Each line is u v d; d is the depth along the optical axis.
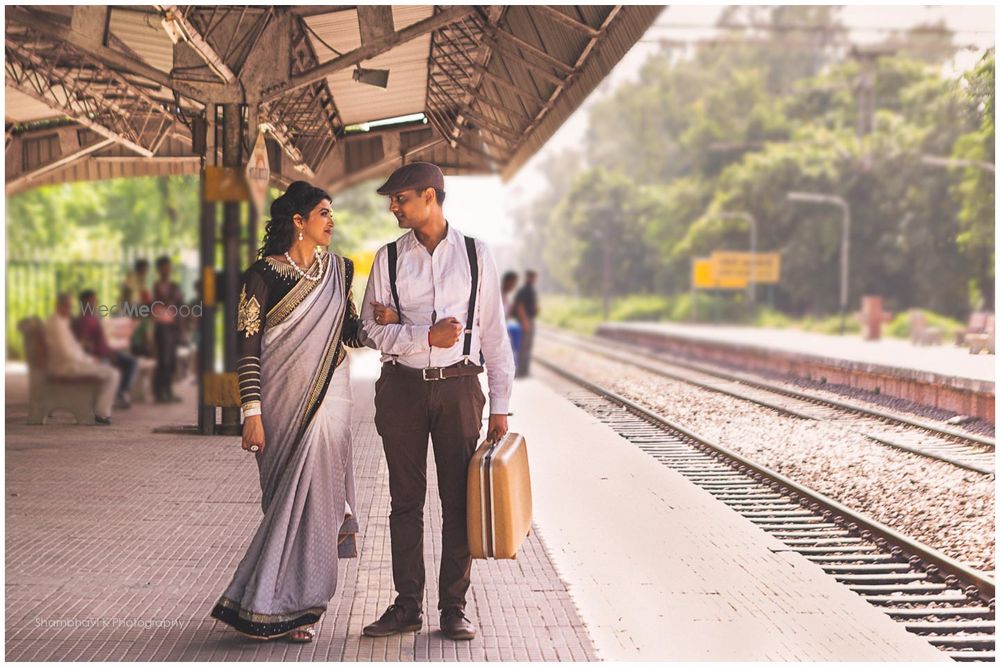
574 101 12.74
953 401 14.34
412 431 4.61
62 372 11.39
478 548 4.46
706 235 59.06
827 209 53.56
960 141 36.38
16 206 20.59
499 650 4.49
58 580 5.43
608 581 5.91
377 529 6.71
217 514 7.03
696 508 8.02
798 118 68.19
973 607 5.89
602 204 82.12
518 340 21.28
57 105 13.46
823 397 16.61
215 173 9.46
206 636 4.57
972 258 40.72
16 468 8.57
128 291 13.84
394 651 4.44
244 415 4.41
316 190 4.48
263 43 10.80
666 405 16.34
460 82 15.34
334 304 4.47
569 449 11.09
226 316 9.90
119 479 8.19
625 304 75.88
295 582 4.43
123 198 21.95
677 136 86.88
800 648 4.82
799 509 8.42
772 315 55.25
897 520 8.23
